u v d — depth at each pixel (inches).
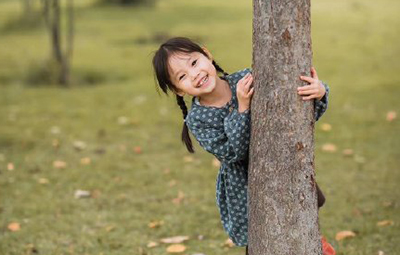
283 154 143.9
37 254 228.1
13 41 749.3
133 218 262.4
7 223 258.5
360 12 892.0
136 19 897.5
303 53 142.6
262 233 147.8
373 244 224.8
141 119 418.0
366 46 660.1
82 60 633.6
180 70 151.3
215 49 658.2
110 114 433.7
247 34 748.6
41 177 314.2
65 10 989.8
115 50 684.7
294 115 142.9
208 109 153.6
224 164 160.7
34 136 384.2
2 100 483.8
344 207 263.1
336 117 402.9
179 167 324.8
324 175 303.4
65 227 253.9
